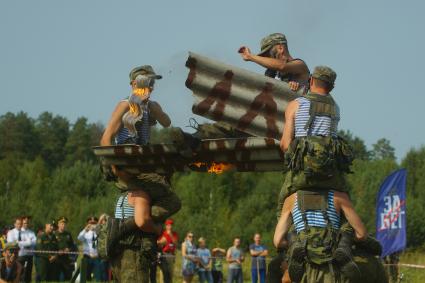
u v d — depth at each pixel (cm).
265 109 1216
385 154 18500
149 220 1292
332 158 1095
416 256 4806
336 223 1113
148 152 1228
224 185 10325
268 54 1296
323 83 1137
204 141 1187
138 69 1316
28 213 10094
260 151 1175
